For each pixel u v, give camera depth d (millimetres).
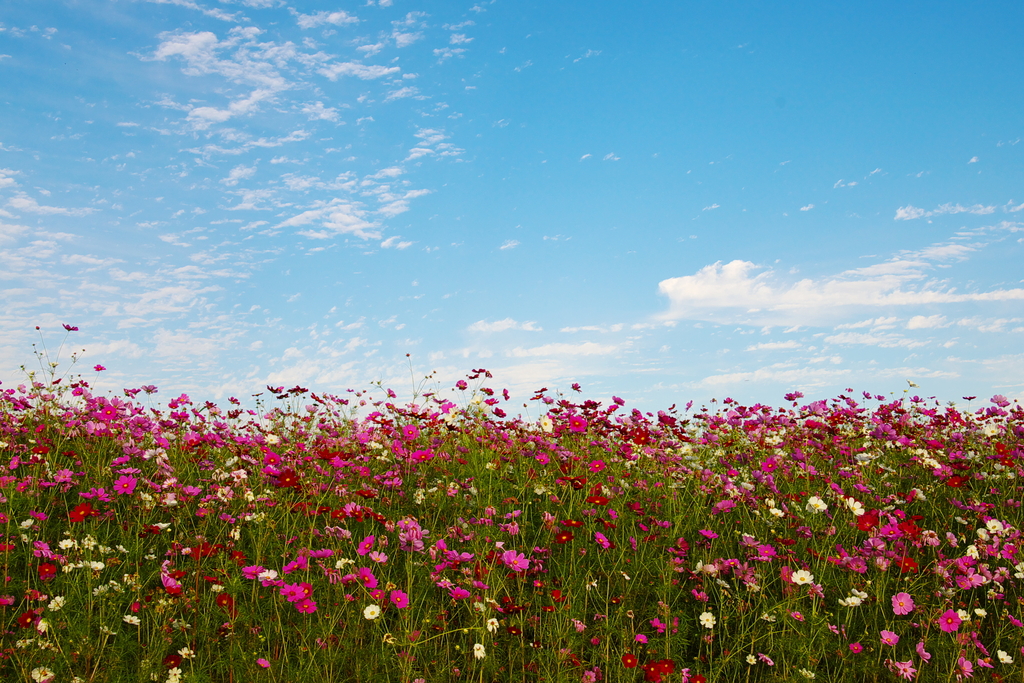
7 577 3928
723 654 3828
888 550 4566
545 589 4375
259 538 4500
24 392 6539
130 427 5879
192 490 4785
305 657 3674
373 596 3811
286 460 5215
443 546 4309
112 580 3939
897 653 3998
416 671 3650
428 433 6629
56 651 3438
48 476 5184
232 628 3691
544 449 6469
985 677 3830
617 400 6773
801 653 3822
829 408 7211
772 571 4547
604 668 3797
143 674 3379
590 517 5109
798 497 5441
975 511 5238
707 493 5535
